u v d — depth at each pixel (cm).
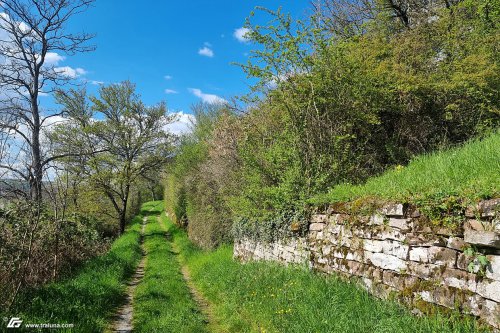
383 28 1309
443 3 1333
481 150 527
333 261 622
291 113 930
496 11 995
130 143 2573
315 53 940
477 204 367
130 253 1558
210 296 850
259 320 570
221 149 1398
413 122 924
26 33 1791
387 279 484
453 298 379
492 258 345
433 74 903
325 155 878
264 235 941
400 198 475
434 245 414
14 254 734
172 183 2942
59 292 738
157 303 798
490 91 854
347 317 447
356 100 889
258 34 923
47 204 914
